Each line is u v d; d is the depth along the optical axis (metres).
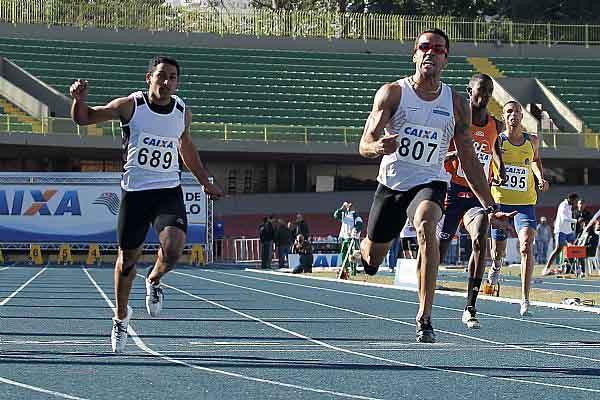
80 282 38.78
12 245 61.56
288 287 36.81
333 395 10.85
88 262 61.75
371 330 19.08
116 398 10.49
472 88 20.06
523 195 22.14
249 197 82.81
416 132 14.28
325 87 92.06
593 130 90.06
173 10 96.75
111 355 14.33
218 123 80.81
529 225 22.17
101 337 17.05
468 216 19.30
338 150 81.06
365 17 98.94
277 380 11.97
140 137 14.09
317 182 87.44
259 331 18.66
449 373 12.77
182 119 14.36
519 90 94.38
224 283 39.66
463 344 16.53
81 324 19.77
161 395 10.72
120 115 14.01
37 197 61.81
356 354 14.88
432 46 14.16
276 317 22.28
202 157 82.31
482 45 99.38
